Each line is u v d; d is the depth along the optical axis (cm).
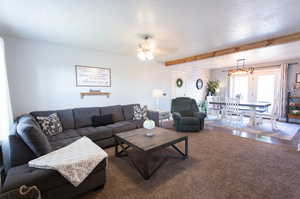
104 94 395
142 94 484
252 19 212
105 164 179
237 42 319
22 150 170
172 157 255
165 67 550
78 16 204
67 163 151
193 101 465
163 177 198
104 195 166
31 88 294
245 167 221
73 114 315
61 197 149
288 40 273
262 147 296
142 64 477
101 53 383
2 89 212
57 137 250
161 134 258
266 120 544
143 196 164
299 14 197
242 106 487
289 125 471
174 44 329
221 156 257
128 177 200
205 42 317
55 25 231
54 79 319
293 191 168
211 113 603
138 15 202
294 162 234
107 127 309
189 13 196
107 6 179
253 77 609
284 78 519
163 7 181
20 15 199
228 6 179
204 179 192
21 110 285
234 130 421
